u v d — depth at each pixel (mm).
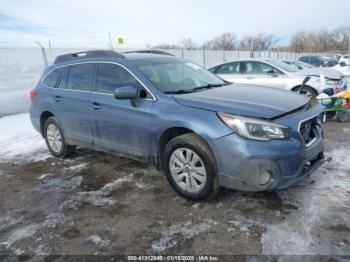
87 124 4273
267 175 2787
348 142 4934
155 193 3570
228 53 18812
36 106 5164
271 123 2766
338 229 2648
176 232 2795
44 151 5504
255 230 2727
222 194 3391
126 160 4746
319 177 3627
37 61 9953
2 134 6773
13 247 2744
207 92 3539
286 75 7742
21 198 3693
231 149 2822
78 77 4465
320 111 3328
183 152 3244
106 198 3537
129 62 3871
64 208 3377
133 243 2688
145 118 3463
